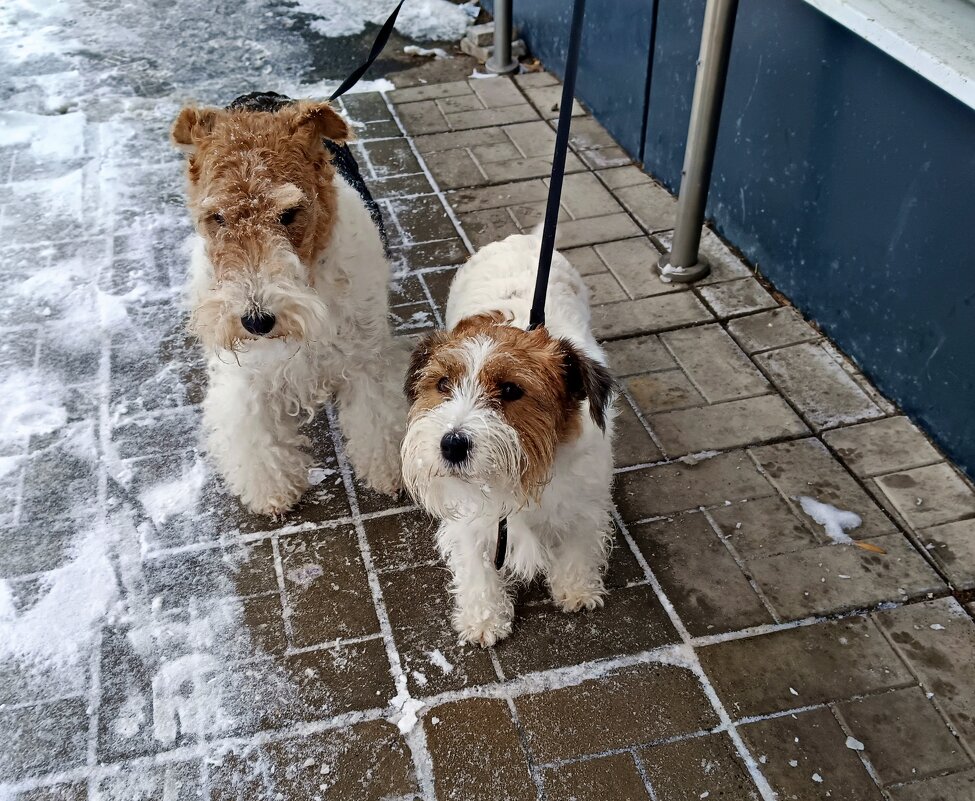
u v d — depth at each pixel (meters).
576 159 1.67
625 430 1.12
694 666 0.86
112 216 1.53
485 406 0.71
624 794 0.76
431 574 0.96
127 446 1.12
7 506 1.04
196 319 0.85
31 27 2.21
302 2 2.32
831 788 0.76
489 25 2.11
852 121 1.11
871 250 1.12
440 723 0.82
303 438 1.06
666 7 1.44
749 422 1.12
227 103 1.87
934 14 1.00
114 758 0.80
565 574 0.91
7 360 1.24
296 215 0.84
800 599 0.91
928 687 0.83
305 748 0.81
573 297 1.00
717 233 1.47
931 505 1.00
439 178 1.63
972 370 1.00
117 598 0.94
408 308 1.33
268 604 0.93
